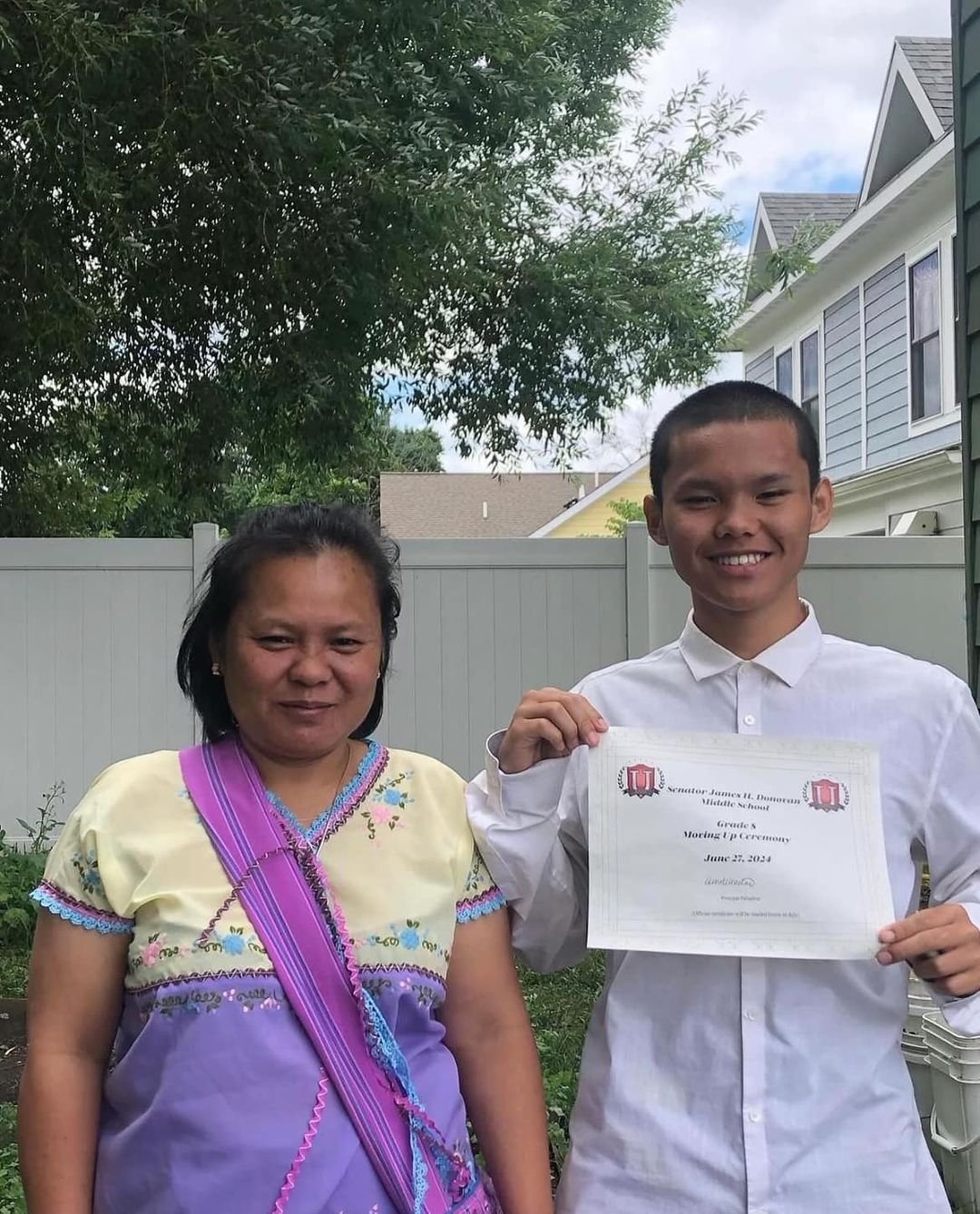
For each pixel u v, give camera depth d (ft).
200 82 20.06
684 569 5.32
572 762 5.42
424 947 4.74
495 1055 5.18
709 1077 4.97
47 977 4.63
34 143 19.47
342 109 21.58
